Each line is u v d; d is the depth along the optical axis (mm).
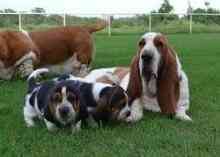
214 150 2650
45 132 2973
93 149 2672
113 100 3018
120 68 3785
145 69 3217
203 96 4008
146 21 15555
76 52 5195
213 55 7645
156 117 3326
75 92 2879
